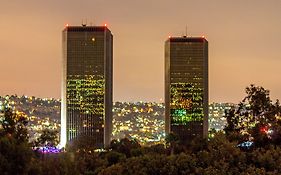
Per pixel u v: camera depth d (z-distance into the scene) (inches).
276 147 2559.1
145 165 2554.1
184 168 2428.6
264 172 2290.8
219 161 2381.9
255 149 2578.7
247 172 2304.4
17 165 2266.2
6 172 2201.0
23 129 2608.3
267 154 2400.3
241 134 2876.5
